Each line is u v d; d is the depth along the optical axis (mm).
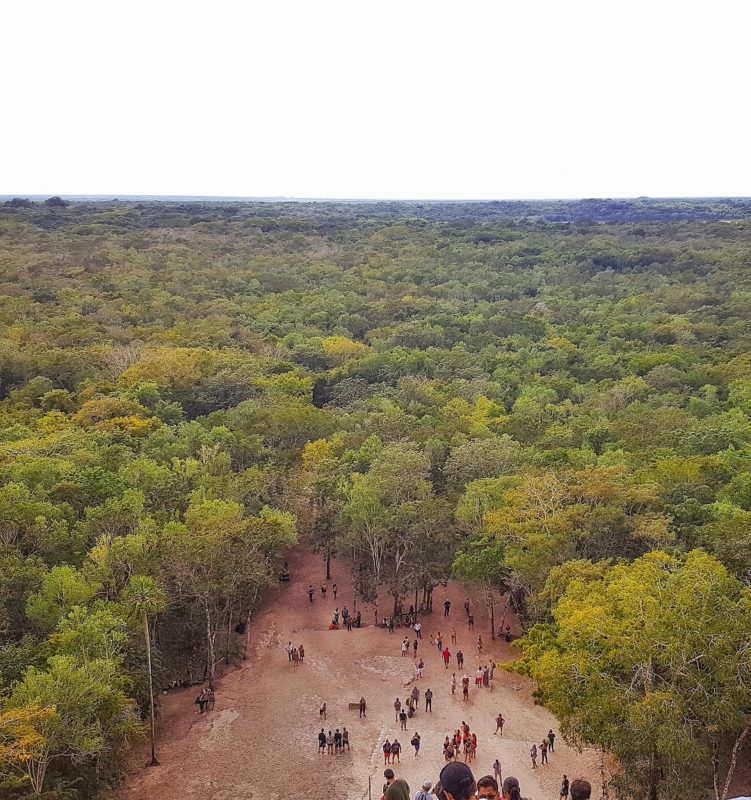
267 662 47219
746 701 28859
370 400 82000
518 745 37938
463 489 57938
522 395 83250
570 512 44156
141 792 35219
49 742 29594
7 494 47344
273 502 59625
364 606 54562
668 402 77062
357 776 36156
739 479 48500
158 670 40656
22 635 39375
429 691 41438
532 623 46938
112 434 67375
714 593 31594
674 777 30250
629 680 31234
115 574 43719
